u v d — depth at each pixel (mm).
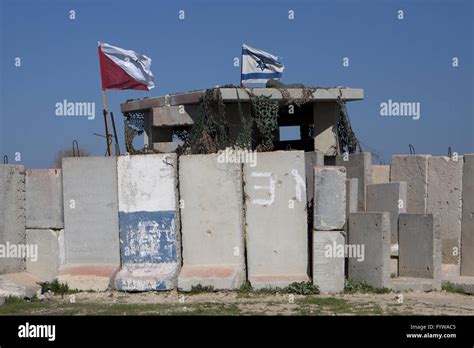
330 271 16516
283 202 17172
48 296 17141
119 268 17672
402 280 17141
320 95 23250
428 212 19547
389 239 16766
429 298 16016
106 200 17875
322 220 16500
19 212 18094
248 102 22656
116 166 17812
